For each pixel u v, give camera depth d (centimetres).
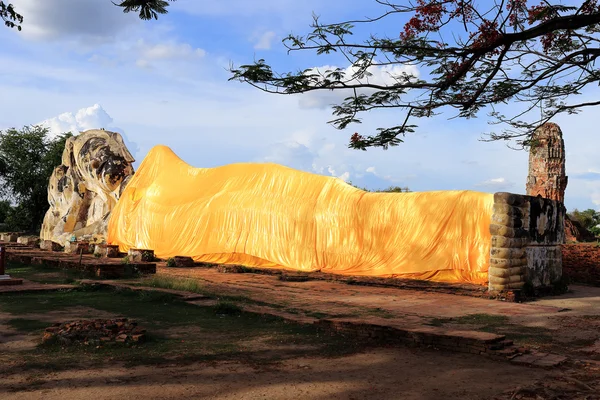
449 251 2133
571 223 3528
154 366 762
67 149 4059
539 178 3403
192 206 2958
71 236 3719
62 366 748
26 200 5288
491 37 588
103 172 3653
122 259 2677
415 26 600
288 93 613
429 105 646
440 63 636
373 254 2341
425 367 798
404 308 1457
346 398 650
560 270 2014
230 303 1303
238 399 635
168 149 3412
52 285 1533
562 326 1216
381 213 2389
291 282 2048
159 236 3012
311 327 1080
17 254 2325
